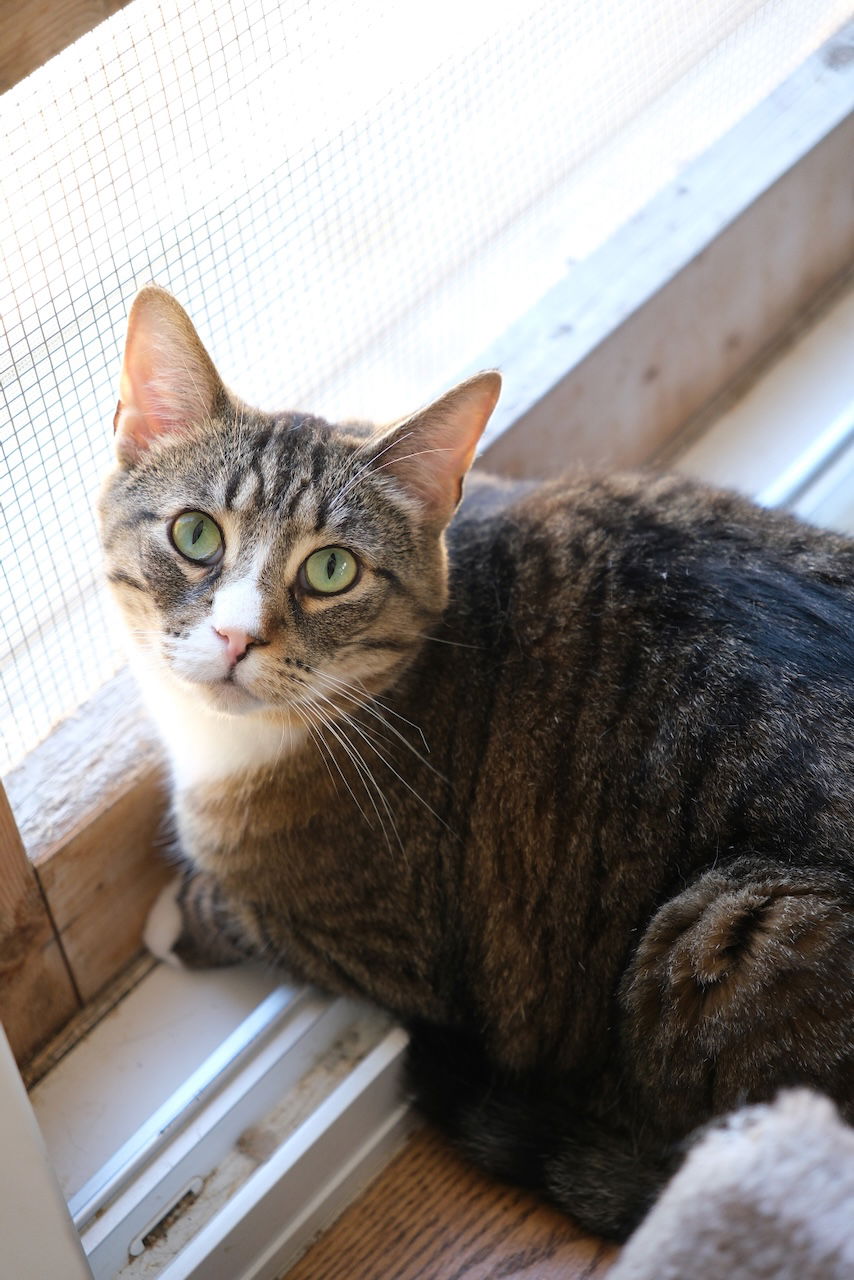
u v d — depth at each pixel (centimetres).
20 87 72
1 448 76
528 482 88
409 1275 79
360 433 82
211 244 80
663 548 81
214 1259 77
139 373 76
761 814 76
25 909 79
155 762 83
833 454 96
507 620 81
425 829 80
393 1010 81
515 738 80
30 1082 81
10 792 81
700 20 94
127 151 76
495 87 88
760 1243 64
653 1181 77
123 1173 78
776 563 81
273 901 81
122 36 74
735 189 94
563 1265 78
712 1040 75
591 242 95
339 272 86
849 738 76
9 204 74
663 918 76
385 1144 82
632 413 95
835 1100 73
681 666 78
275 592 77
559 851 79
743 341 98
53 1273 71
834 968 73
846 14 100
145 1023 82
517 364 90
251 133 80
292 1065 81
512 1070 82
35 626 81
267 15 78
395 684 81
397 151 85
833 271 101
